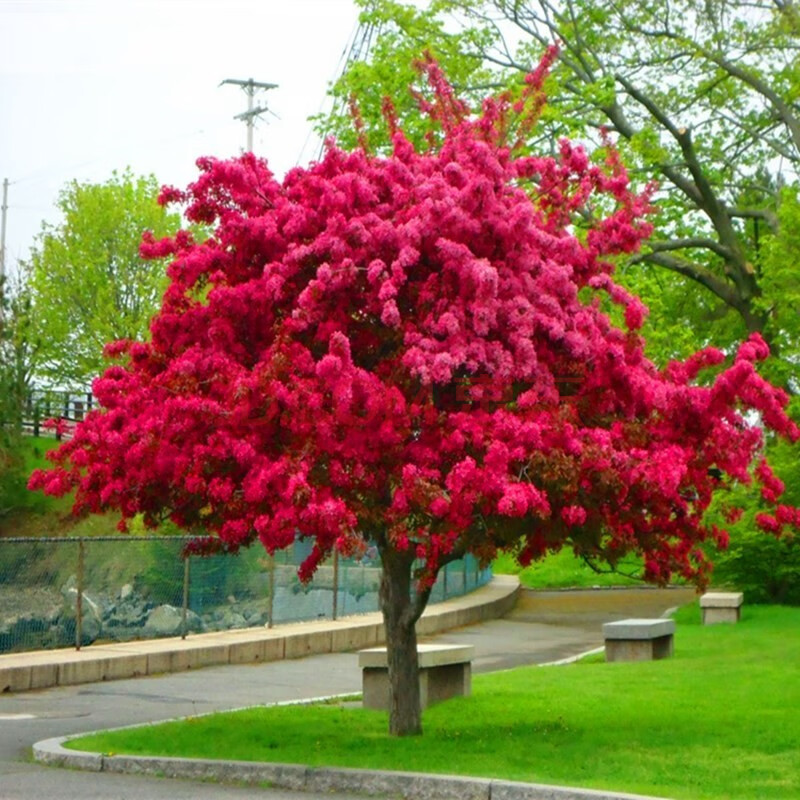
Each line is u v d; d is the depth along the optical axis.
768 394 11.73
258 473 11.03
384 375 11.73
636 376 11.70
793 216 28.69
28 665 17.91
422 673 14.90
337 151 12.41
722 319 35.50
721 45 31.28
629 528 11.95
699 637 23.73
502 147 12.70
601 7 31.77
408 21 31.25
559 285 11.85
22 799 10.01
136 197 53.84
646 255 32.41
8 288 46.69
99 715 15.42
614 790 9.59
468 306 11.27
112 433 11.43
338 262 11.55
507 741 12.10
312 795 10.34
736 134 34.25
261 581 24.42
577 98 30.83
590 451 10.99
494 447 10.63
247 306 11.86
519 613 33.50
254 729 13.19
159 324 12.21
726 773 10.45
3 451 44.31
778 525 12.63
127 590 21.77
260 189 12.40
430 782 10.14
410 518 11.70
